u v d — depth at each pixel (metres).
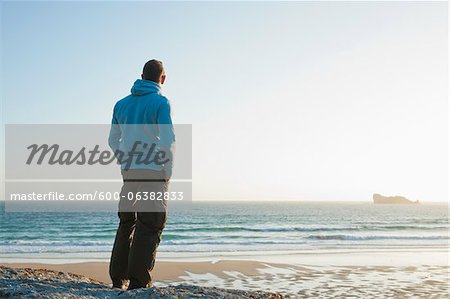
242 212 75.44
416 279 8.73
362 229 35.84
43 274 4.57
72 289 3.79
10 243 18.39
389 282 8.34
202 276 9.10
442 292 7.41
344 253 14.10
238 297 3.73
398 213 82.50
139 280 3.93
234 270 9.88
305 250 15.35
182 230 32.56
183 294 3.61
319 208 109.88
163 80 4.23
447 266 10.75
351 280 8.55
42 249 15.62
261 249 15.76
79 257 13.02
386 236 23.38
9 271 4.52
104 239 24.86
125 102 4.05
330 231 32.16
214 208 96.25
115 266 4.20
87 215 52.84
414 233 30.00
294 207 114.38
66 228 35.47
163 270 9.80
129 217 4.14
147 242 3.94
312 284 8.12
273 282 8.34
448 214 79.56
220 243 18.39
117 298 3.53
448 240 21.30
